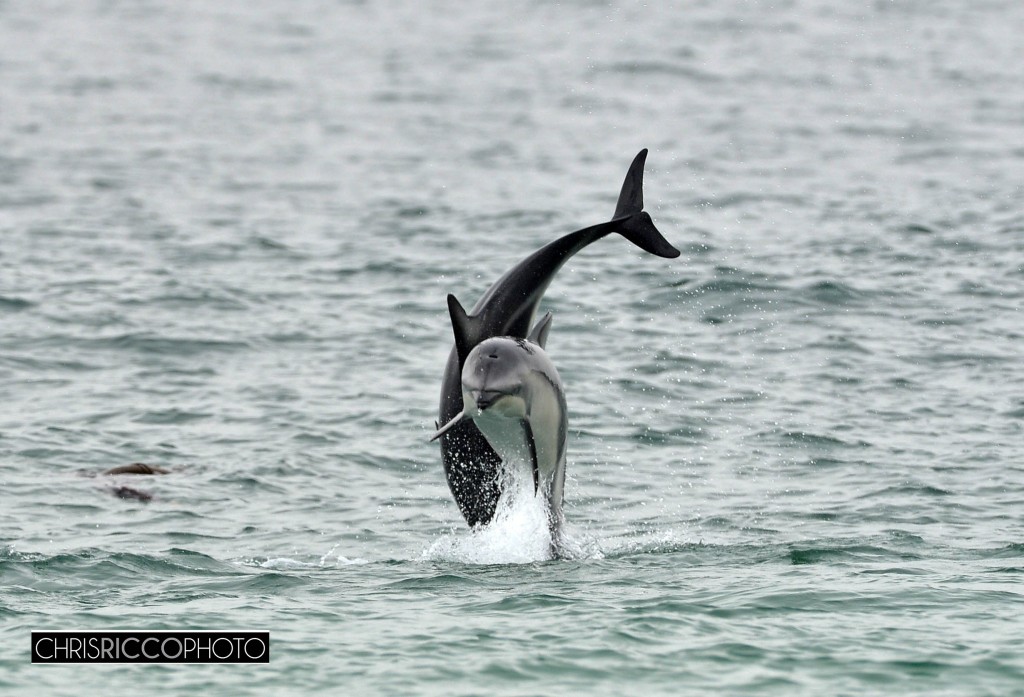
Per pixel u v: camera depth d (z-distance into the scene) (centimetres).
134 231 12800
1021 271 10900
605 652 3928
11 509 6016
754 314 9725
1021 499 6178
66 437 7188
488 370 4650
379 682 3725
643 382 8269
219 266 11281
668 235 12356
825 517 5950
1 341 8994
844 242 12000
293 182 16000
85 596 4591
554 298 10094
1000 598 4447
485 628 4150
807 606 4356
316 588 4712
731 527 5803
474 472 5122
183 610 4378
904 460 6856
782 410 7769
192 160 17725
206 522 5897
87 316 9625
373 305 10106
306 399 7944
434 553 5356
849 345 9012
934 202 14162
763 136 19475
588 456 7006
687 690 3659
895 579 4728
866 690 3653
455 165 17312
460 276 11006
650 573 4869
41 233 12631
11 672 3800
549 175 16425
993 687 3678
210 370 8531
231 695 3656
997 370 8500
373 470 6775
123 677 3772
